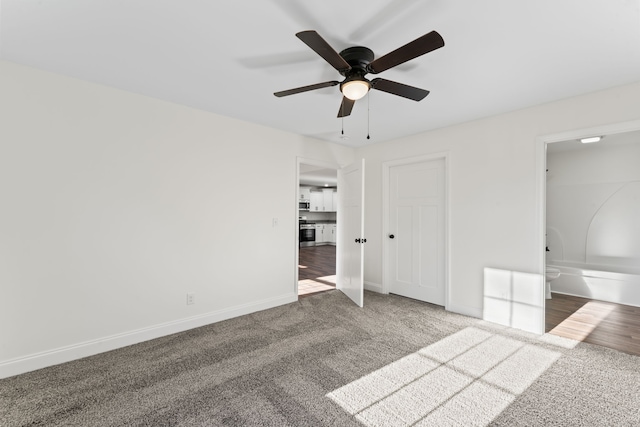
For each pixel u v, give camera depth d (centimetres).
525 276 281
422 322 302
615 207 414
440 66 203
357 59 178
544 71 209
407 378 199
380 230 419
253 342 254
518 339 261
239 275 324
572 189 450
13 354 202
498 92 246
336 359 224
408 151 384
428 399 176
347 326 292
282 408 168
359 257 355
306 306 357
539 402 174
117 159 245
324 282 490
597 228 427
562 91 244
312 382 193
